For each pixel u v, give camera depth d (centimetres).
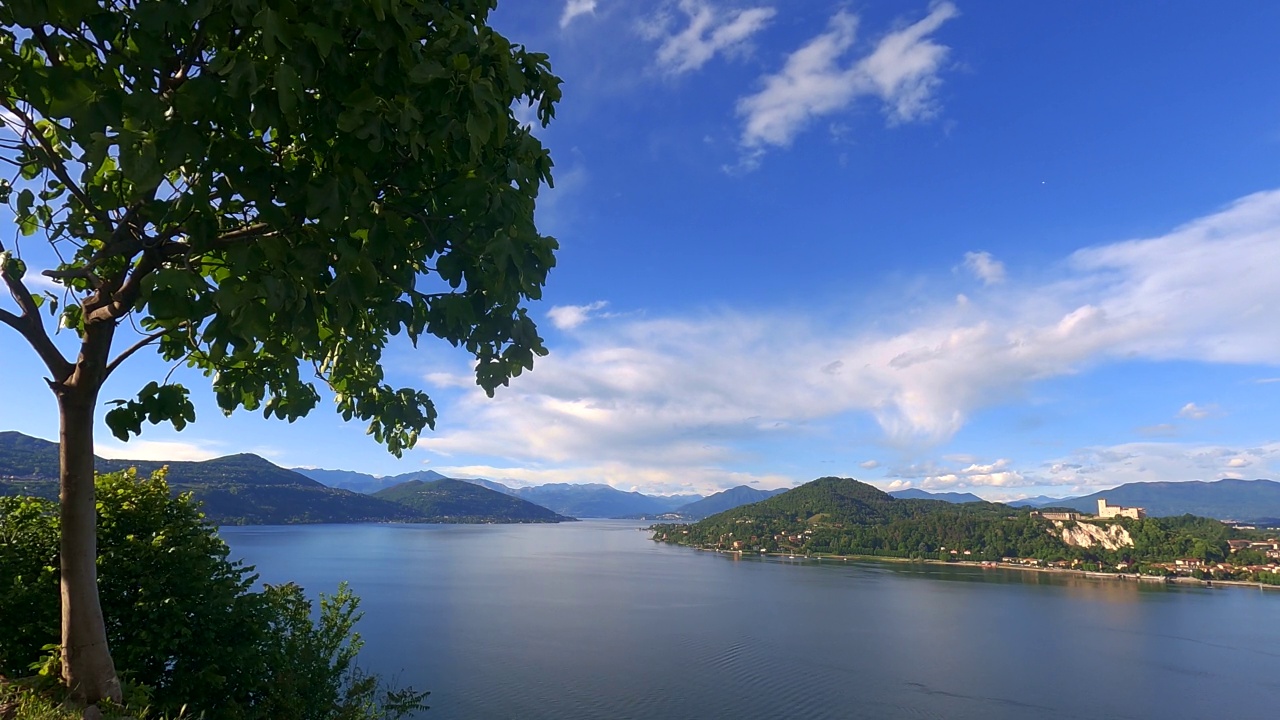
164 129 374
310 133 434
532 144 549
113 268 619
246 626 1241
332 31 385
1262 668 5419
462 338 500
